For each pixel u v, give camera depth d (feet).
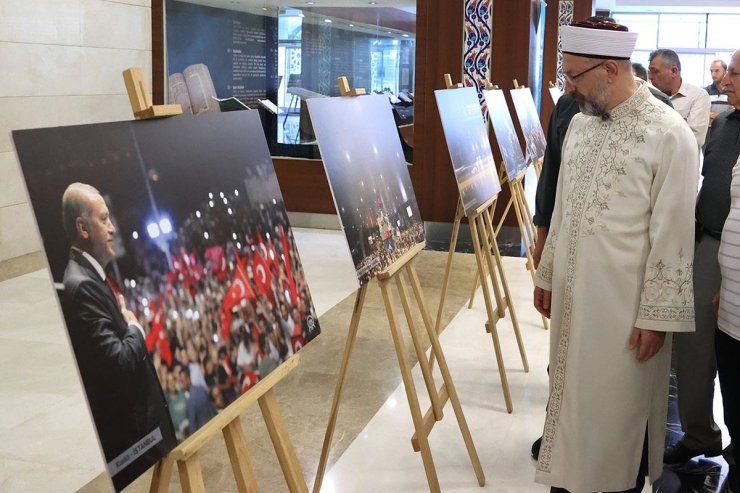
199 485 5.21
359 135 9.08
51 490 9.61
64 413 11.82
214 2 27.66
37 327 15.87
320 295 18.66
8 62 21.36
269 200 6.75
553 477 8.27
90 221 4.73
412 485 9.93
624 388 7.97
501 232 26.12
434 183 27.02
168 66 27.43
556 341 8.34
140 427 4.74
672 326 7.63
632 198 7.75
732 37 72.18
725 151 9.37
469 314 17.30
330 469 10.29
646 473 9.45
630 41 7.68
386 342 15.43
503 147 15.80
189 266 5.49
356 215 8.41
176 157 5.65
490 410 12.30
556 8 41.22
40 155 4.50
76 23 23.72
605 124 7.97
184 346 5.27
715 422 11.10
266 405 6.28
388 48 26.89
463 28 26.21
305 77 27.71
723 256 8.12
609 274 7.86
